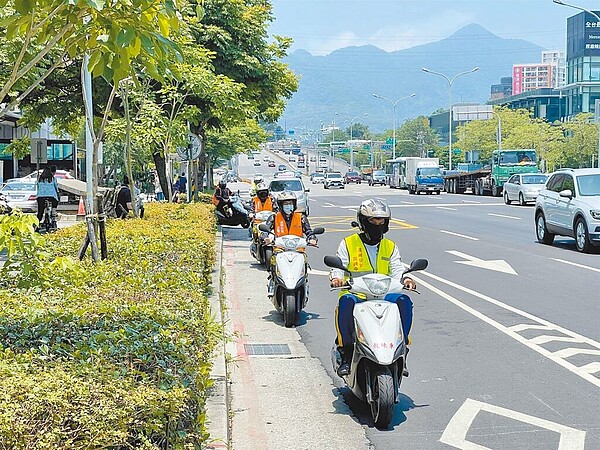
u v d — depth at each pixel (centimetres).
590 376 865
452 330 1107
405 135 15662
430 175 6806
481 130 9950
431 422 722
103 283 865
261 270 1798
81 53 606
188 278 909
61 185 3447
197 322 664
